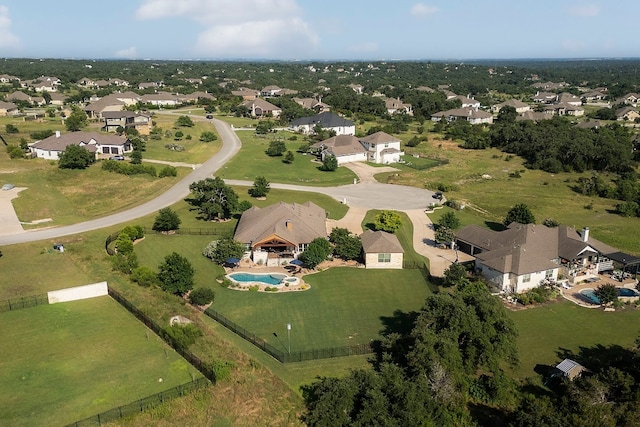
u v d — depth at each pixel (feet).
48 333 153.48
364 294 196.03
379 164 431.43
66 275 194.59
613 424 110.63
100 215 275.18
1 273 194.90
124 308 170.71
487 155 475.72
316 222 244.42
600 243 230.89
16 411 118.21
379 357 150.82
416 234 266.57
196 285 197.98
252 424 118.11
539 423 110.42
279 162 418.31
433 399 118.73
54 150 375.25
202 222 269.85
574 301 191.83
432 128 608.19
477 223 289.33
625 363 142.20
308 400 128.67
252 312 179.32
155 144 456.45
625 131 510.99
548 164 424.46
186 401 123.13
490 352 134.72
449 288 200.44
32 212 271.28
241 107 647.97
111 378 131.75
